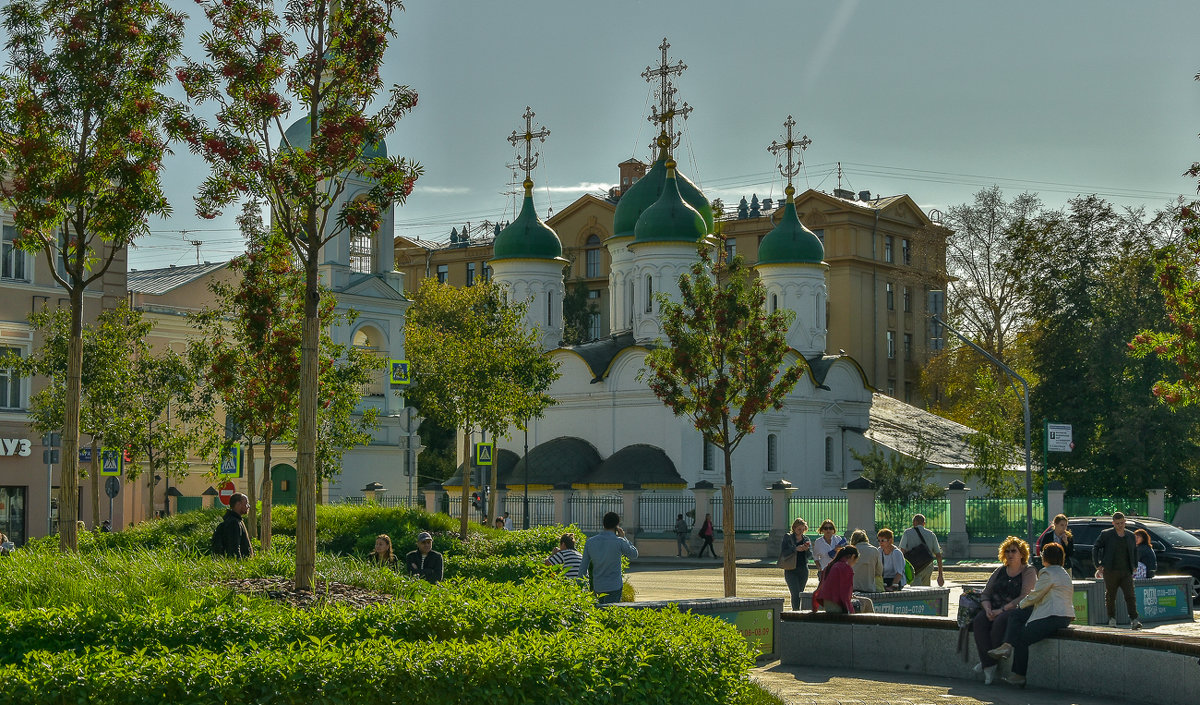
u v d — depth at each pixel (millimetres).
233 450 36219
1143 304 52938
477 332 36938
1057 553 16016
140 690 8828
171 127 16500
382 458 58250
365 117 16219
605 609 12977
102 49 19109
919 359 94938
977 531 48312
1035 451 54938
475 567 25547
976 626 16297
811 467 65312
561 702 9883
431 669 9617
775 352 26969
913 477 50594
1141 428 51375
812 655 17938
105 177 19672
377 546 19406
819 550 23047
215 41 16234
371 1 16250
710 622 12336
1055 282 55562
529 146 69250
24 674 8727
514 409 36406
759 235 100562
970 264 72812
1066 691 15617
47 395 36344
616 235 67375
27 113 18969
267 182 16234
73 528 19188
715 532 53188
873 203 105250
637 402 60656
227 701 8922
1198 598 27969
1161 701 14578
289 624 11125
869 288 97875
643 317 62438
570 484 57000
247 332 26656
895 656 17250
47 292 44125
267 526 27438
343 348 31000
